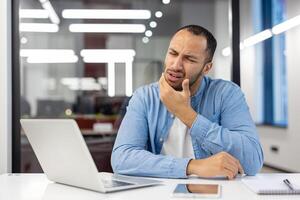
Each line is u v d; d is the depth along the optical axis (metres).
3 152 2.65
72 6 4.97
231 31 2.85
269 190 1.02
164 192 1.05
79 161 1.05
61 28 5.56
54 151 1.12
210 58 1.49
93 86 5.79
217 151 1.33
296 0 4.93
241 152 1.32
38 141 1.16
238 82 2.84
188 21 5.00
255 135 1.41
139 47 5.62
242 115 1.47
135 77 5.36
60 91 6.97
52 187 1.16
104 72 5.78
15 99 2.77
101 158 2.98
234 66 2.84
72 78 6.41
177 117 1.42
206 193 1.00
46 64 6.90
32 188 1.15
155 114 1.53
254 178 1.26
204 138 1.34
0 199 1.01
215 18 4.11
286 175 1.33
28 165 2.87
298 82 4.91
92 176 1.04
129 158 1.33
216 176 1.25
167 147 1.53
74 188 1.14
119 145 1.42
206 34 1.46
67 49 5.88
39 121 1.09
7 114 2.69
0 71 2.63
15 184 1.22
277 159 5.61
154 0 4.70
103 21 5.21
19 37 2.78
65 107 5.26
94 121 4.36
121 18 5.11
